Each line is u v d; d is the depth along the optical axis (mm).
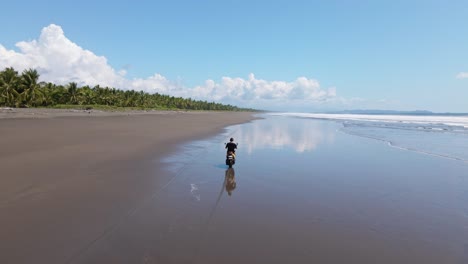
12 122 32906
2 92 64500
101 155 13602
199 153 15969
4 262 4477
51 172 10078
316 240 5742
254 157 15734
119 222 6176
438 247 5578
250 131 33750
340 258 5039
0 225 5785
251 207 7621
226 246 5324
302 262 4852
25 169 10297
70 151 14242
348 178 11289
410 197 8945
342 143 23000
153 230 5879
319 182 10594
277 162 14375
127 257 4766
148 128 30609
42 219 6152
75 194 7891
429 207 8008
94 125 32344
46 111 60250
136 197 7898
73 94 88500
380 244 5656
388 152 18281
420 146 21609
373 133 33812
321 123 61062
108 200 7547
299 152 17797
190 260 4754
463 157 16562
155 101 134875
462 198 8883
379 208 7855
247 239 5660
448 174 12156
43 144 16234
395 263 4934
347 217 7109
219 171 11938
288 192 9227
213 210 7262
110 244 5188
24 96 67875
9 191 7906
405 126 50469
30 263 4477
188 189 9039
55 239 5285
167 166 12094
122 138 20656
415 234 6180
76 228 5785
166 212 6941
